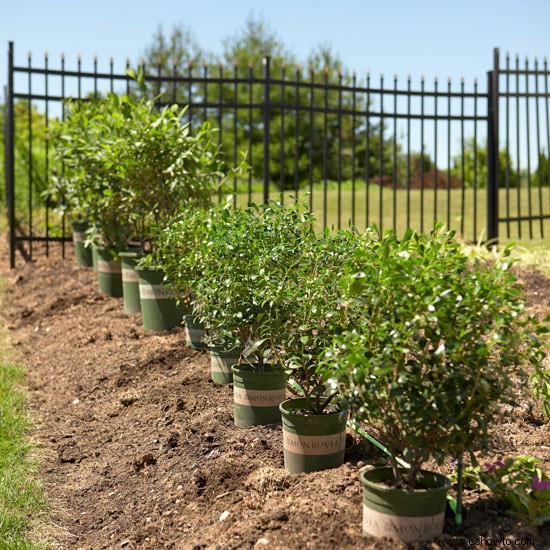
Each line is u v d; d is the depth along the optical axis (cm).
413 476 250
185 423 399
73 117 762
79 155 706
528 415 355
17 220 1134
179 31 3056
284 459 320
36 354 605
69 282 774
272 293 333
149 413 430
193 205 580
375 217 1358
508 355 246
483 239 938
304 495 283
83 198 697
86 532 322
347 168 2503
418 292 236
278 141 2427
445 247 250
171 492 328
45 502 347
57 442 426
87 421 451
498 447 321
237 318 378
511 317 238
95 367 533
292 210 374
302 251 348
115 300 701
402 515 237
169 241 508
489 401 241
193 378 463
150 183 610
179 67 2952
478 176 2467
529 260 692
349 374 242
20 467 387
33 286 796
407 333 233
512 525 249
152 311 584
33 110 1564
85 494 358
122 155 596
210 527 284
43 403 497
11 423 450
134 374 500
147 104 641
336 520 259
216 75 2748
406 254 238
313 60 2672
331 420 305
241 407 376
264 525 264
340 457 312
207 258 417
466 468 284
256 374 369
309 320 318
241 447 348
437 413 236
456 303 237
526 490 271
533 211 1400
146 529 306
